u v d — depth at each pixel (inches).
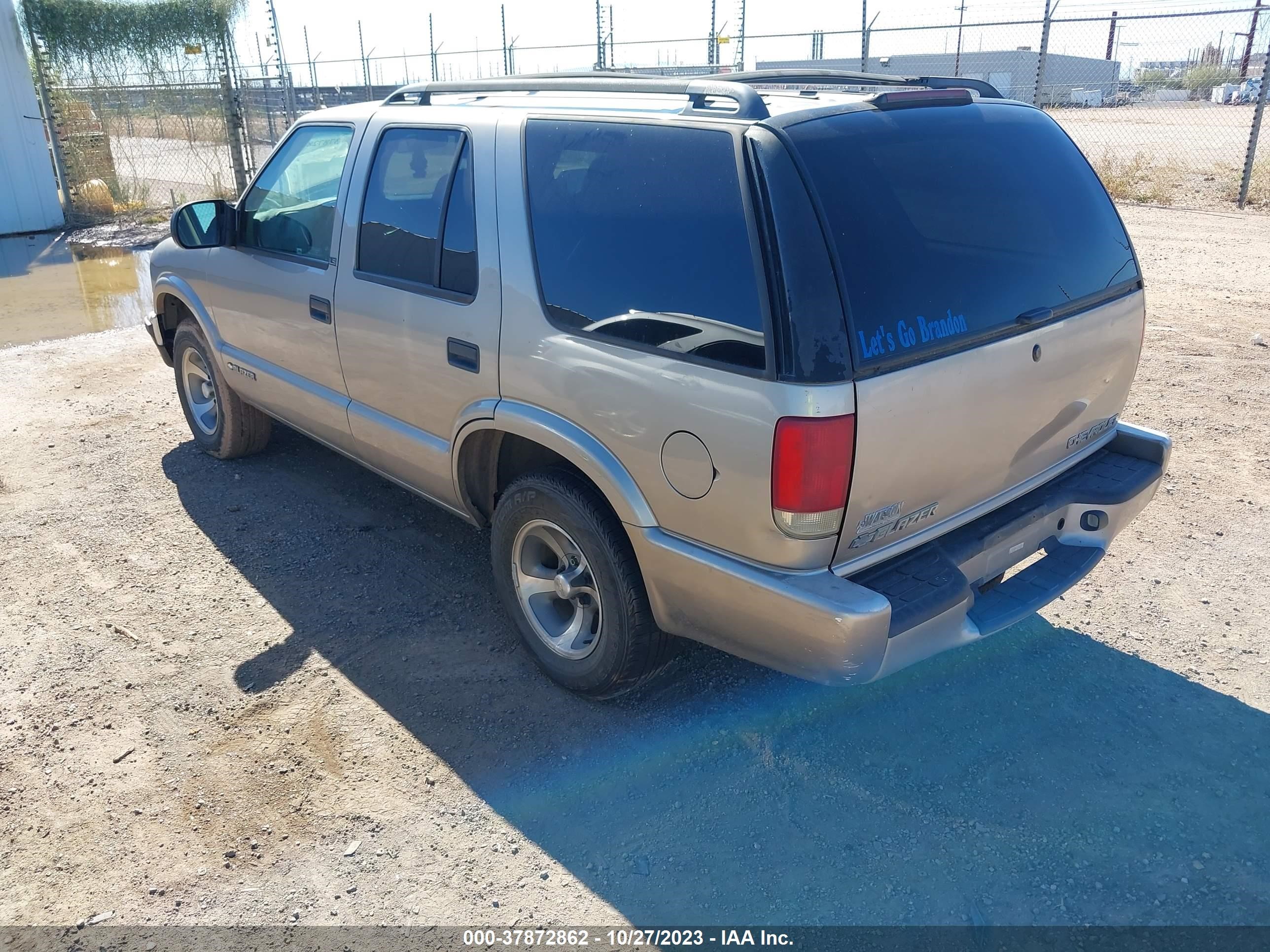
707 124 107.3
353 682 142.4
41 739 131.1
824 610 99.6
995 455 117.5
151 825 115.7
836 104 111.0
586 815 116.6
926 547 115.6
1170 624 151.9
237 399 211.6
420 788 121.3
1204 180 585.3
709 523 108.3
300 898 105.6
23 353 316.8
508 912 103.4
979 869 107.0
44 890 106.8
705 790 120.2
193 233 192.1
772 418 97.7
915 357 102.5
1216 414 233.8
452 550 181.9
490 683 142.0
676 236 108.4
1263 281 358.6
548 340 122.3
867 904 102.9
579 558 132.0
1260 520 182.7
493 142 132.6
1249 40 715.4
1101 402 136.1
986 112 125.0
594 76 137.9
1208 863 106.7
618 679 129.2
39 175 557.3
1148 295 344.5
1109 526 133.3
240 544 185.0
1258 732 127.3
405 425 155.4
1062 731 128.7
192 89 663.8
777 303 97.7
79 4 632.4
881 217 104.0
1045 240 122.2
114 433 244.4
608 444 117.6
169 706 137.5
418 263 143.4
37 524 194.1
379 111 157.8
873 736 129.3
